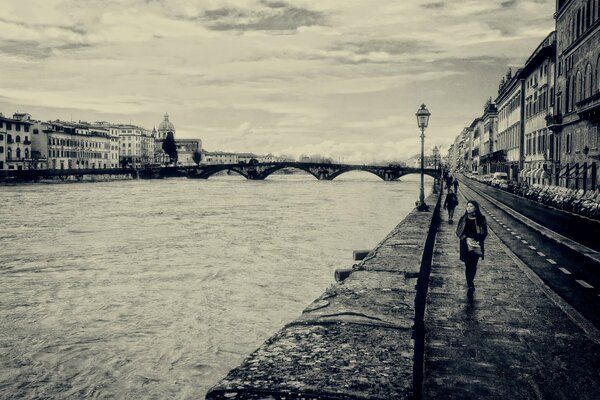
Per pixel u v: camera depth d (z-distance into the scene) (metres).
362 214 57.31
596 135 39.56
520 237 22.97
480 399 6.41
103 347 16.16
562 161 49.97
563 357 7.88
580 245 19.75
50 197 78.88
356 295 7.72
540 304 11.09
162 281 24.62
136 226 46.00
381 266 10.52
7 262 29.56
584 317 10.03
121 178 149.00
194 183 142.50
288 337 5.53
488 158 116.06
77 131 159.38
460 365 7.54
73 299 21.55
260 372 4.50
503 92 95.06
